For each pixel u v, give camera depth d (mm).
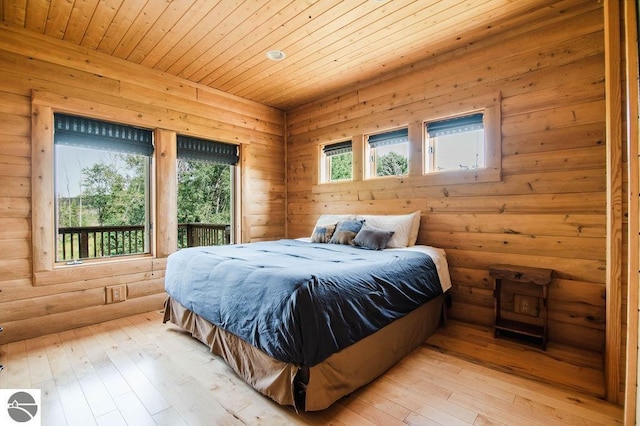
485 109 2842
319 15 2469
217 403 1729
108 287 3041
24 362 2189
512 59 2701
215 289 2166
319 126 4328
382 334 2029
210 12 2410
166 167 3479
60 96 2793
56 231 2852
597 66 2326
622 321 1709
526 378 1972
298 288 1609
